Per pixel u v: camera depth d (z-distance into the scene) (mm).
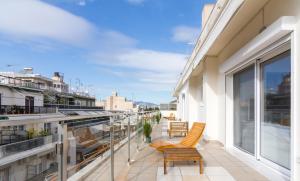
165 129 16422
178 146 6949
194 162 6148
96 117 3676
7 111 18812
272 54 5227
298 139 3822
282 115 4957
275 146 5227
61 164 2334
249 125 6656
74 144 2902
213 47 8281
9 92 25391
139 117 9383
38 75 45125
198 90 14562
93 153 3883
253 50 5297
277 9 4656
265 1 5066
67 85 53375
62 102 36719
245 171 5367
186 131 12141
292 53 3963
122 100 58594
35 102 29203
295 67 3908
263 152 5785
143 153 7398
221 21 6336
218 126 9148
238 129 7598
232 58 6902
